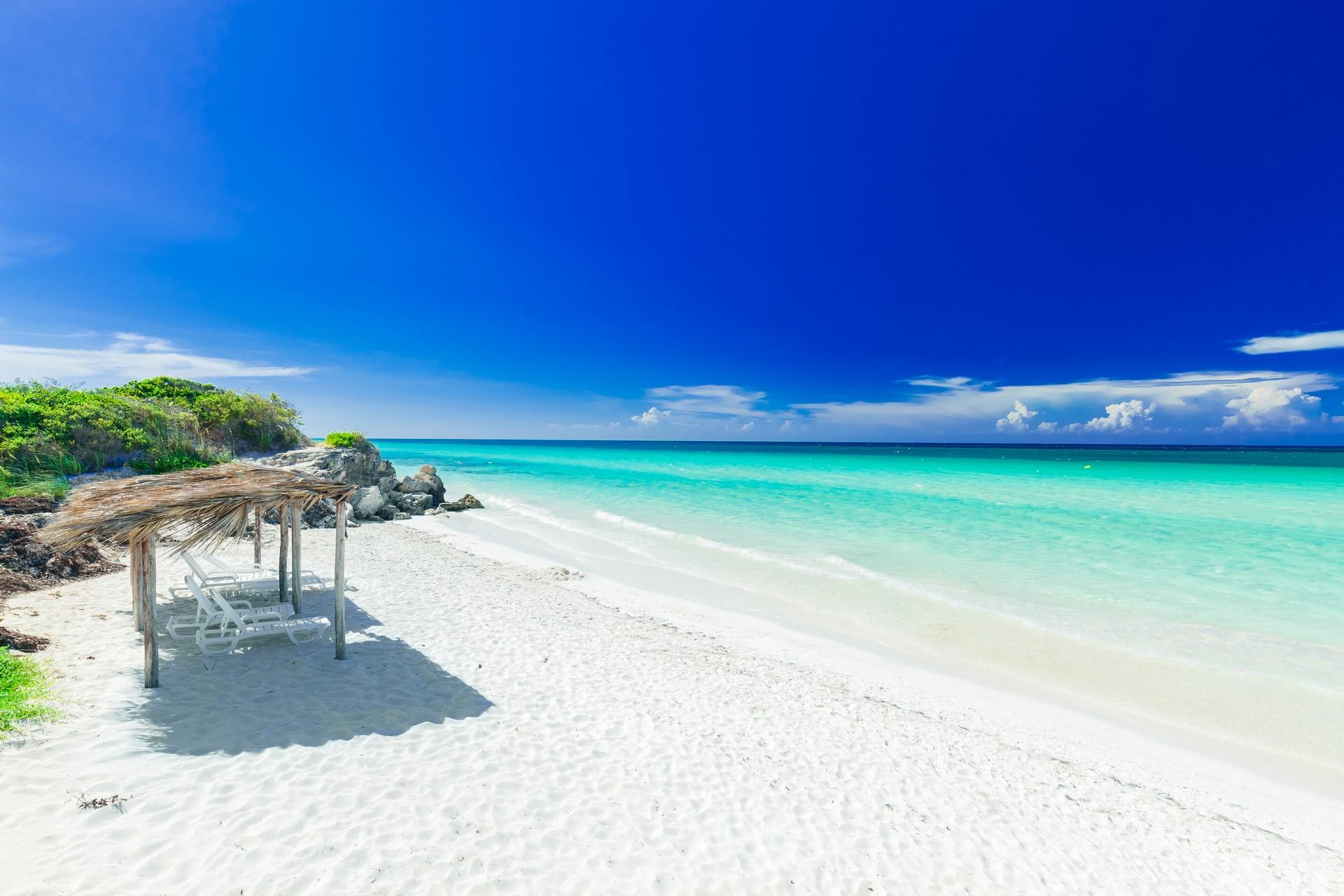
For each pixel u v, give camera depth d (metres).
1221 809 6.85
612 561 18.06
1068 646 11.41
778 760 6.86
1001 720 8.74
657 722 7.49
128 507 6.81
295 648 8.70
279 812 4.90
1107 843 5.99
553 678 8.57
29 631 8.30
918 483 39.62
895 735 7.88
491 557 18.00
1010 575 16.14
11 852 4.10
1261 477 43.81
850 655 11.02
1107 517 25.06
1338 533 21.30
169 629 8.62
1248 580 15.58
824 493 33.94
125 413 21.14
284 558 10.84
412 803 5.25
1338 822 6.73
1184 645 11.41
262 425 28.36
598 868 4.73
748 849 5.19
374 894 4.15
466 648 9.45
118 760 5.36
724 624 12.41
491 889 4.36
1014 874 5.31
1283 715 8.98
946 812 6.18
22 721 5.78
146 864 4.16
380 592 12.45
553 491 35.88
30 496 14.90
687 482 41.00
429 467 31.94
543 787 5.76
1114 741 8.33
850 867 5.13
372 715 6.85
